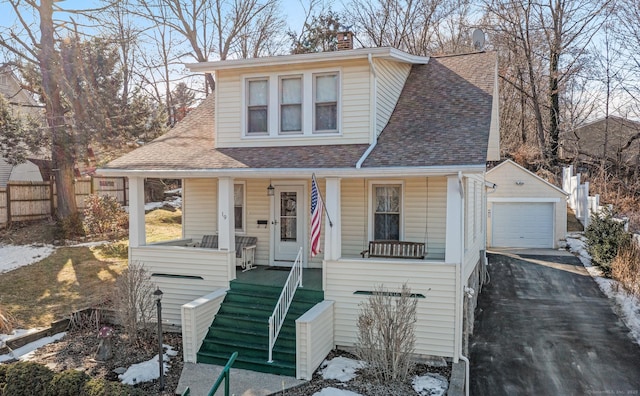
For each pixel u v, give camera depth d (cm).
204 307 926
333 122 1105
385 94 1152
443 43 3109
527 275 1600
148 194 2734
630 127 2798
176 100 3328
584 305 1292
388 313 804
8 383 632
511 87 3156
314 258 1218
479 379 877
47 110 1891
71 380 620
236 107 1172
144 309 989
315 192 905
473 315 1161
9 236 1802
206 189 1324
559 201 2067
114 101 2005
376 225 1153
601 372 902
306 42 3027
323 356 884
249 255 1228
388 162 926
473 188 1268
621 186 2677
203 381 798
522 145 3106
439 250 1096
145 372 819
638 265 1373
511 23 2784
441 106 1163
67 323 1052
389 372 806
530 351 1001
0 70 1980
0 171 2375
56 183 1891
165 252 1086
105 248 1702
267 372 835
